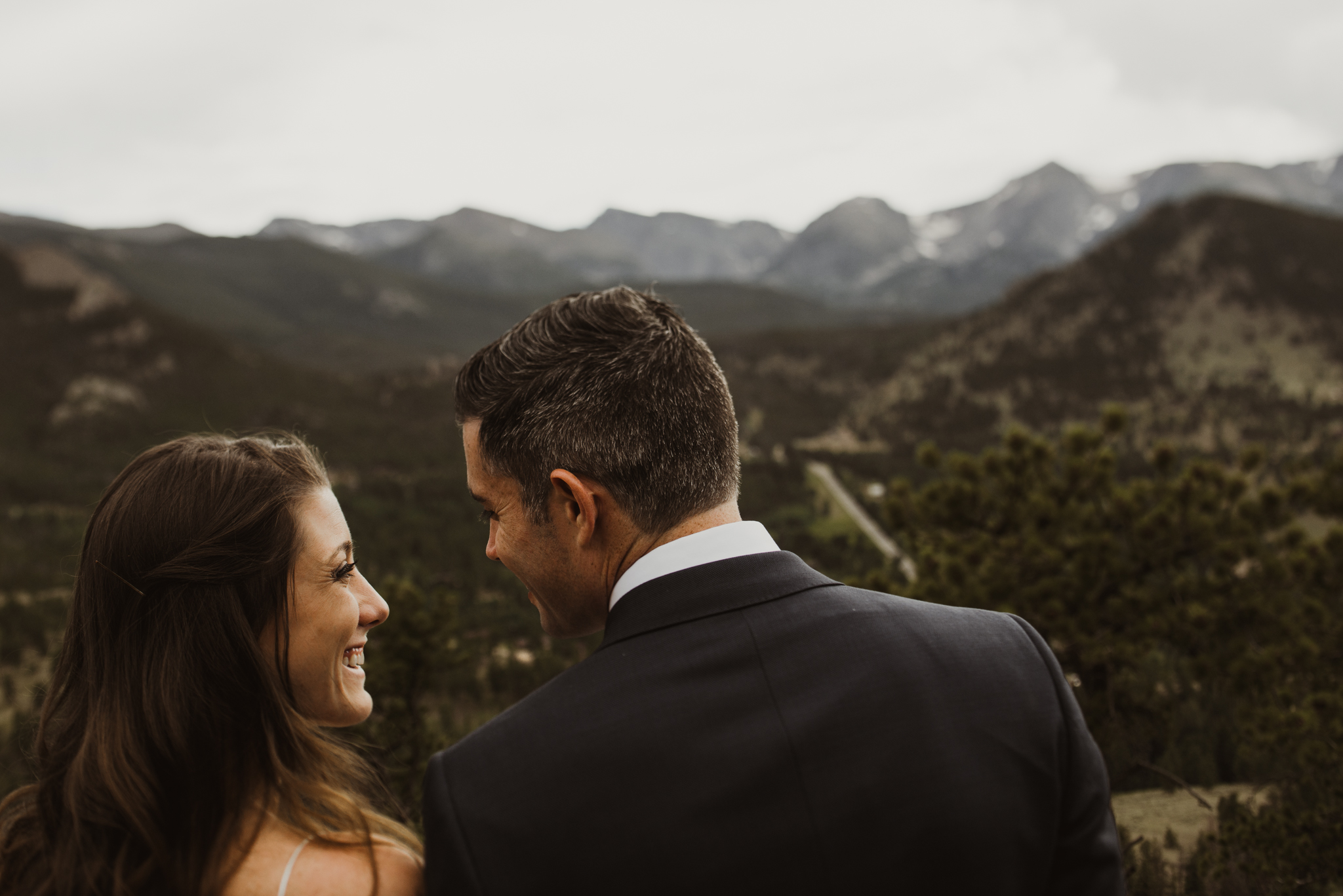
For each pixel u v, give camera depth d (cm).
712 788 111
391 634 1549
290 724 138
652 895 107
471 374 144
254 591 140
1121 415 845
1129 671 769
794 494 13700
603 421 131
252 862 125
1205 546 759
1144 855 628
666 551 132
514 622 6506
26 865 134
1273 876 554
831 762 113
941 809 112
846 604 131
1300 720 625
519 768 114
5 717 3000
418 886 130
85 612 142
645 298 144
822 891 109
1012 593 782
